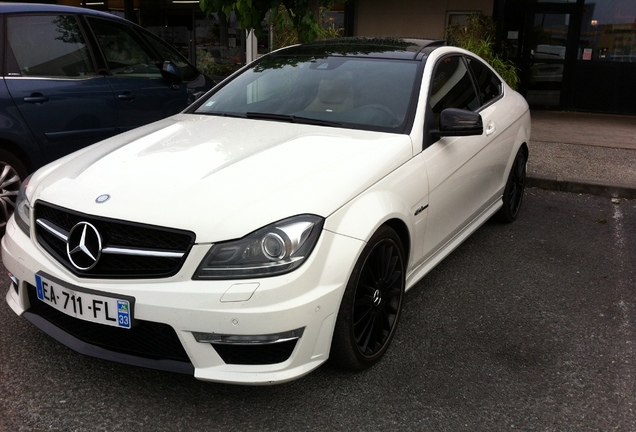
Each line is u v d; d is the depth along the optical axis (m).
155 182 2.74
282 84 4.03
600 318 3.72
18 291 2.98
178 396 2.80
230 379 2.47
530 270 4.46
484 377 3.03
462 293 4.04
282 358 2.54
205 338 2.45
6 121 4.50
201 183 2.70
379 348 3.09
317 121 3.61
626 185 6.57
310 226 2.55
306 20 6.29
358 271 2.77
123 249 2.53
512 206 5.45
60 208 2.72
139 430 2.56
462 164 3.90
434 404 2.79
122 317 2.48
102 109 5.14
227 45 11.19
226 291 2.40
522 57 12.70
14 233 3.00
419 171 3.32
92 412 2.67
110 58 5.32
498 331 3.52
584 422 2.70
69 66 5.00
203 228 2.45
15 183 4.68
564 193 6.71
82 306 2.57
